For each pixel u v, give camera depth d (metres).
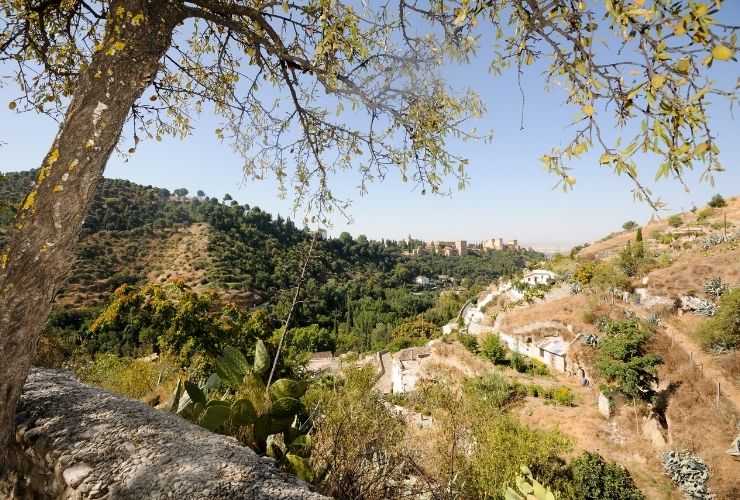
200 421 3.07
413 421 4.62
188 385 3.57
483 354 32.31
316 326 50.50
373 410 3.60
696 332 23.14
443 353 35.03
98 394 2.83
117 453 2.09
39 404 2.57
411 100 2.86
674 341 23.53
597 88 1.62
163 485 1.84
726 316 21.41
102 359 9.27
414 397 5.34
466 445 4.92
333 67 2.71
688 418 17.33
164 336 13.95
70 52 3.38
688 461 15.02
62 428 2.30
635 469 15.95
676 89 1.47
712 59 1.27
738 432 15.76
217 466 2.02
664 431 17.69
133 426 2.37
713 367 19.94
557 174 1.65
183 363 13.06
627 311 29.48
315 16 2.54
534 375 27.95
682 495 14.34
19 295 1.67
